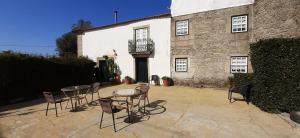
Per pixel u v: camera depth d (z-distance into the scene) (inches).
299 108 199.5
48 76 380.2
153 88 428.5
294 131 164.4
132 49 514.9
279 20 296.2
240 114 216.4
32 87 349.1
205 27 425.4
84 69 476.7
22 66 332.2
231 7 396.8
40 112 245.9
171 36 466.6
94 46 607.8
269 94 220.1
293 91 203.2
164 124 189.6
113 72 565.9
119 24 548.4
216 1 411.5
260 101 234.4
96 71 537.0
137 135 165.5
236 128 174.7
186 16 446.6
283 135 157.4
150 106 259.4
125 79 528.7
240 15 389.1
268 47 221.3
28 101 323.3
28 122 207.0
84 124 195.9
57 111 247.8
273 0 306.0
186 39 448.5
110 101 176.4
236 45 394.6
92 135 168.6
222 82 412.2
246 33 383.2
